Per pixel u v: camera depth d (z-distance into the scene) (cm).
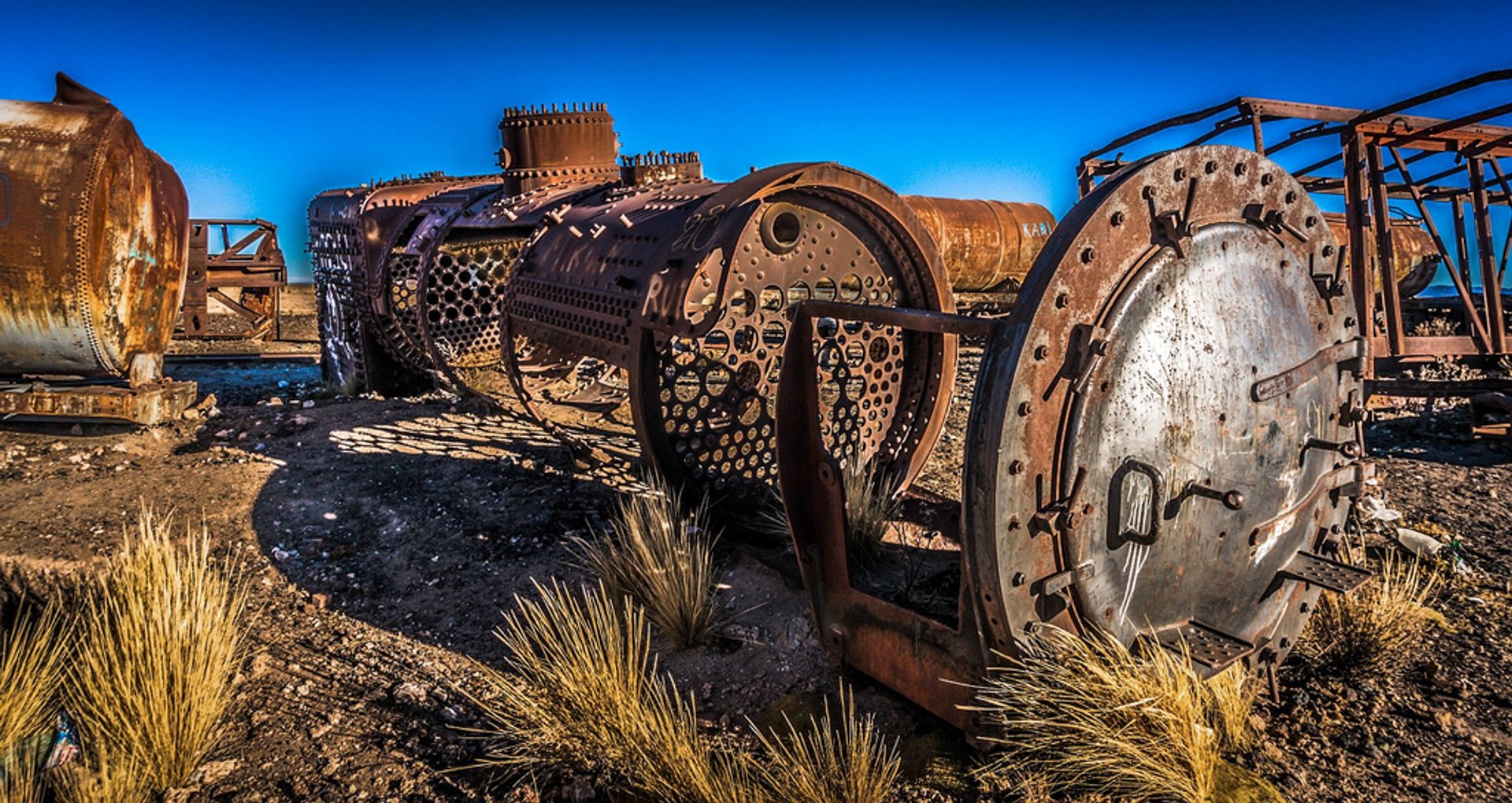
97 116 567
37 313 554
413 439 591
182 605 314
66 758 286
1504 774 249
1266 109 677
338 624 370
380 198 770
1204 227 249
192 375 1025
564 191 611
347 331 812
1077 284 226
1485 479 531
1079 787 244
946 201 1243
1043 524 228
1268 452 270
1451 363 888
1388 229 777
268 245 1473
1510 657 312
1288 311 272
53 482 501
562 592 386
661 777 253
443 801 261
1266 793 237
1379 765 254
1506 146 860
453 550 432
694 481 419
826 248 421
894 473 454
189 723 279
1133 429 239
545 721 274
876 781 247
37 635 330
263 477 513
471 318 826
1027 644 236
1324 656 313
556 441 597
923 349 455
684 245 378
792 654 327
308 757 282
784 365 285
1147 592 257
